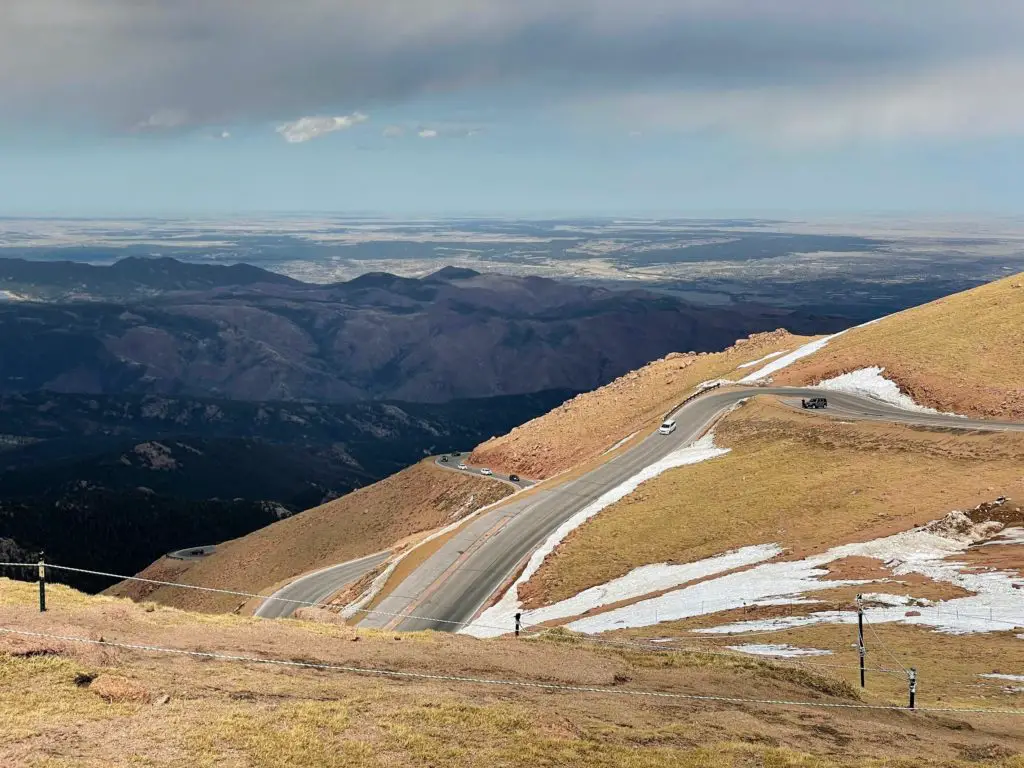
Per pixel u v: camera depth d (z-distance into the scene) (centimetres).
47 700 2033
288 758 1902
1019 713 3020
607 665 3180
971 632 4134
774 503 7781
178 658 2508
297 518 17088
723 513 7919
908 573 5291
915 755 2453
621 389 17438
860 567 5600
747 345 17800
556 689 2758
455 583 8069
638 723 2481
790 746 2422
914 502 6925
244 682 2366
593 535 8294
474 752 2058
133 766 1778
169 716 2047
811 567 5875
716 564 6706
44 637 2408
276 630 3019
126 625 2752
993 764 2391
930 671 3625
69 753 1802
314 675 2545
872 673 3634
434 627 7069
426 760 1988
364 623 7350
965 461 7775
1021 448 7694
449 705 2334
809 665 3541
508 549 8762
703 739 2383
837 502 7444
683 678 3134
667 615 5403
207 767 1822
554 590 7300
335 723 2111
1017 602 4469
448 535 9519
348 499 16750
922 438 8619
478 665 2931
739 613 5066
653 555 7406
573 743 2172
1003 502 6244
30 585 3136
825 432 9556
